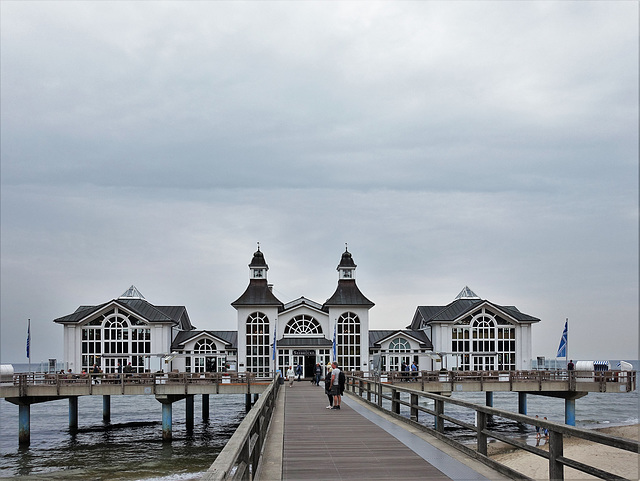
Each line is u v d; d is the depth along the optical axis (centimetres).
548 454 1060
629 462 2430
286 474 1325
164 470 3491
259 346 7050
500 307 7081
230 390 4947
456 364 7088
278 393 4047
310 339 7069
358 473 1326
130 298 7500
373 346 7312
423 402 7069
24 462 3838
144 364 6981
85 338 7012
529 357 7069
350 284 7262
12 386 4703
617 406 7656
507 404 7612
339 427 2139
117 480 3234
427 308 7806
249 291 7188
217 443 4497
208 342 7350
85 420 6119
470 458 1486
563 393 5344
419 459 1483
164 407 4766
